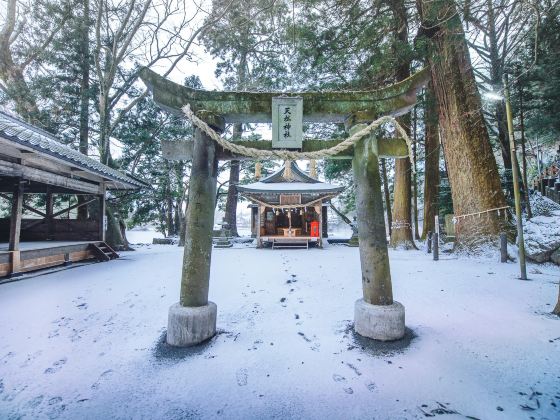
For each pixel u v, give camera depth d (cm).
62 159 642
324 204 1588
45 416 228
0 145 604
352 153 375
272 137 365
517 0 450
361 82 1003
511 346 306
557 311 379
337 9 839
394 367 282
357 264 791
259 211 1388
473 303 429
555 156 1842
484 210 792
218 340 343
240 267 777
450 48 818
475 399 233
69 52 1449
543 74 956
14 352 326
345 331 363
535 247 710
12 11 1316
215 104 367
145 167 1892
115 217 1380
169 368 289
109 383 269
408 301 450
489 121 1437
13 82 1341
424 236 1420
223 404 238
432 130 1369
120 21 1563
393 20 862
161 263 880
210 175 357
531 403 227
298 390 253
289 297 505
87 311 446
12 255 650
